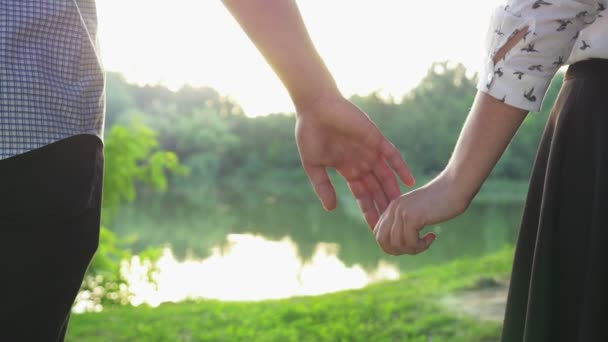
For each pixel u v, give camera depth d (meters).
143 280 10.06
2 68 0.99
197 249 21.38
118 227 27.48
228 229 28.56
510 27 1.31
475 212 37.47
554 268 1.30
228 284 13.85
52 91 1.02
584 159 1.27
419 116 69.31
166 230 27.08
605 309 1.23
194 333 6.30
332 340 5.77
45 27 1.02
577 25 1.28
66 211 1.03
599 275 1.23
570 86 1.32
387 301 7.38
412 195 1.50
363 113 1.55
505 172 62.22
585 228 1.27
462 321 6.23
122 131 9.94
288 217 35.28
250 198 50.41
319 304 7.30
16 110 0.99
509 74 1.32
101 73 1.10
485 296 7.57
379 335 5.89
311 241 24.84
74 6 1.05
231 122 78.56
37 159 1.01
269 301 8.00
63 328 1.11
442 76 71.56
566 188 1.29
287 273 15.94
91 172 1.08
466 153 1.40
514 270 1.41
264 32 1.37
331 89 1.50
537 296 1.30
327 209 1.66
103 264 9.35
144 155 10.15
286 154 77.69
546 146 1.38
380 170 1.64
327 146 1.59
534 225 1.38
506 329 1.41
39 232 1.02
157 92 77.00
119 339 6.15
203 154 75.75
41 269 1.02
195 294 12.04
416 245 1.51
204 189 61.41
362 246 23.22
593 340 1.23
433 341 5.61
